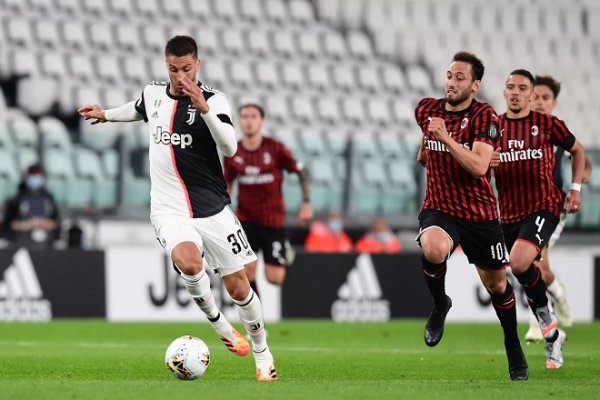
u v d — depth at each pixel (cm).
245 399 1939
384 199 6944
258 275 5303
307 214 4309
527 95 3020
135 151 6378
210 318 2408
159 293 5228
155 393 2014
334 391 2100
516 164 3016
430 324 2691
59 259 5156
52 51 7300
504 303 2622
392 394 2062
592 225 6762
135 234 6347
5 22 7281
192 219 2353
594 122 8606
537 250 2909
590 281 5578
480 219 2555
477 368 3120
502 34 8650
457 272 5509
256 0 8050
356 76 8056
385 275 5484
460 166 2525
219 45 7788
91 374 2777
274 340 4231
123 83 7375
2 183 6444
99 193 6450
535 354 3553
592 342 4300
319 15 8181
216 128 2244
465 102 2533
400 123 7988
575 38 8819
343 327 4978
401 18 8388
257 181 4097
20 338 4212
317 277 5391
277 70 7838
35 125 6912
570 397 2069
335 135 7019
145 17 7669
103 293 5188
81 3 7525
